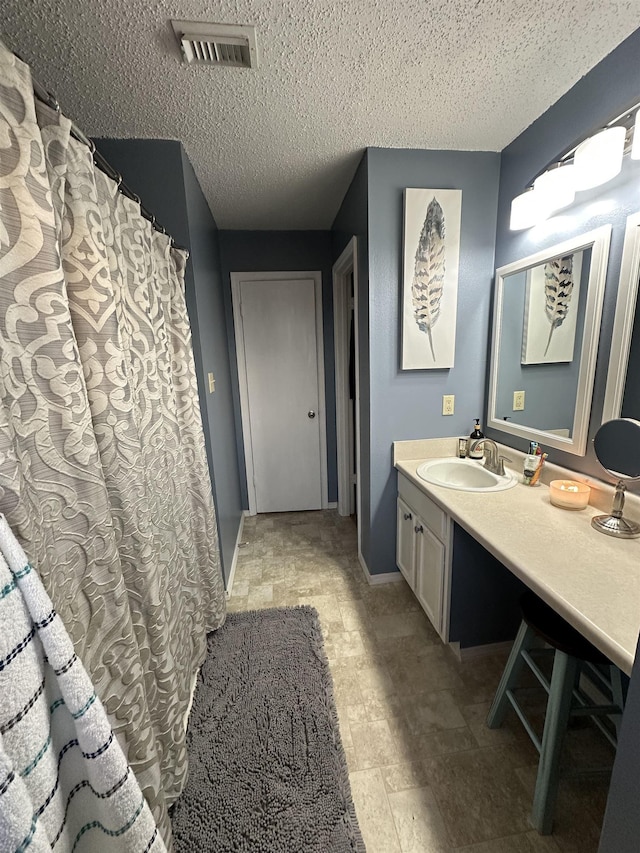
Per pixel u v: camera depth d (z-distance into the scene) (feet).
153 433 3.72
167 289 4.50
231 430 9.00
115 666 2.61
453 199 5.47
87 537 2.40
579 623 2.48
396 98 4.27
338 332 8.96
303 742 3.94
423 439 6.36
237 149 5.27
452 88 4.14
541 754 3.19
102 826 1.64
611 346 3.92
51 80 3.82
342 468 9.79
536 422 5.16
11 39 3.28
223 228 8.78
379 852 3.07
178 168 5.14
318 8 3.07
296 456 10.15
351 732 4.09
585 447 4.35
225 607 5.84
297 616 5.97
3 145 1.90
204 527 5.17
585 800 3.38
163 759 3.35
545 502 4.45
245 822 3.26
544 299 4.88
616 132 3.36
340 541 8.63
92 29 3.20
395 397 6.15
